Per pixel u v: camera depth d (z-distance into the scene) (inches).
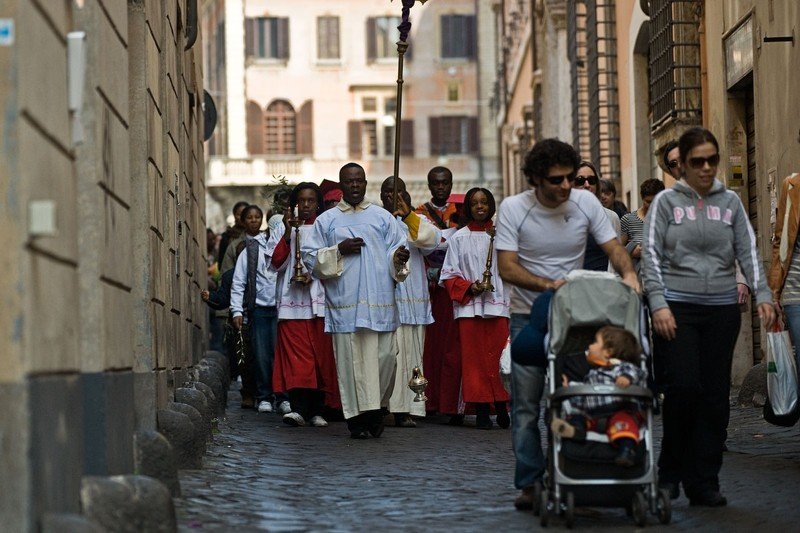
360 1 4968.0
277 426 968.3
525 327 540.7
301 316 965.8
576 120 2025.1
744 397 1010.7
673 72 1306.6
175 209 873.5
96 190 477.1
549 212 539.8
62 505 390.3
